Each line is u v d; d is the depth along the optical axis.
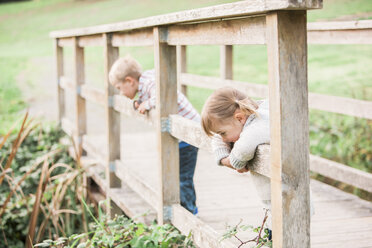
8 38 24.31
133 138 7.43
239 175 5.14
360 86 10.57
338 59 13.62
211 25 2.62
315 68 12.96
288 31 1.98
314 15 13.84
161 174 3.41
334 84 11.19
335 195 4.34
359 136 6.54
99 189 5.45
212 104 2.45
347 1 14.62
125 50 18.98
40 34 24.38
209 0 22.16
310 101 4.86
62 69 7.23
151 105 3.65
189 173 3.85
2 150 6.64
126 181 4.38
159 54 3.34
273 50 2.00
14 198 5.85
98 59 18.81
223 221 3.70
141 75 4.05
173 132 3.31
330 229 3.48
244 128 2.38
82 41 5.74
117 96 4.52
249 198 4.32
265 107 2.49
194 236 3.05
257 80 13.01
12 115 11.87
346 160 6.34
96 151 5.39
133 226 3.20
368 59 13.21
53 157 6.42
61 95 7.22
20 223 5.58
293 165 2.04
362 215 3.79
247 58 15.77
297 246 2.10
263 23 2.13
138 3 26.38
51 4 30.64
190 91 12.73
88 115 12.34
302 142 2.04
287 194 2.05
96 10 26.98
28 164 6.45
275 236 2.11
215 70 14.88
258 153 2.27
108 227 3.45
